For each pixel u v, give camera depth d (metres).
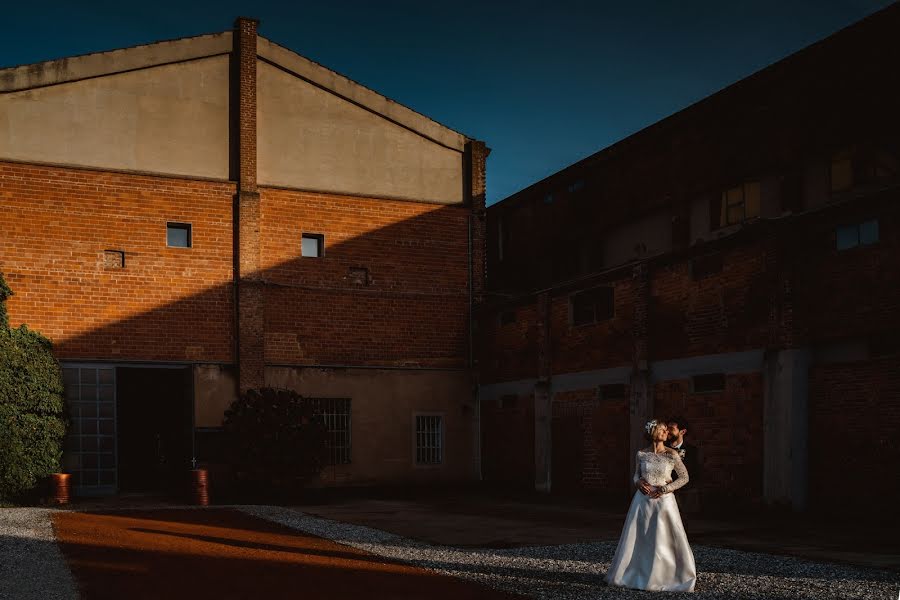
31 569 9.39
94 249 20.72
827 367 14.59
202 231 21.83
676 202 21.72
